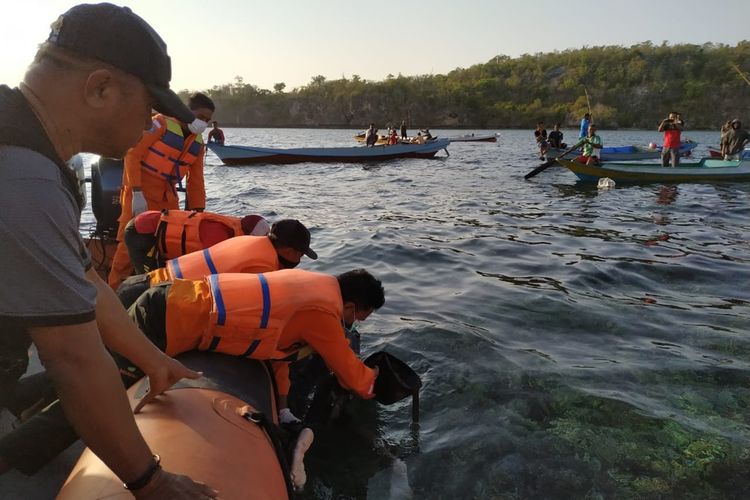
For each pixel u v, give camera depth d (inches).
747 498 112.3
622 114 4525.1
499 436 130.8
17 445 83.4
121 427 51.4
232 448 75.8
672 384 157.1
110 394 50.2
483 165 948.6
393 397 130.1
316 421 134.5
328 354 113.1
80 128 52.2
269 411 100.3
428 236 359.6
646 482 116.3
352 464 120.6
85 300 48.3
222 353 105.7
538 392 150.5
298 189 612.7
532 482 115.8
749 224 407.5
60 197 47.8
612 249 322.0
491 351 175.2
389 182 690.8
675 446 128.4
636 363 169.6
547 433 132.6
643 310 217.3
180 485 57.2
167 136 180.1
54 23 51.8
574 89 4963.1
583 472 119.0
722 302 229.1
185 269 127.3
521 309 215.9
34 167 46.4
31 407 95.5
